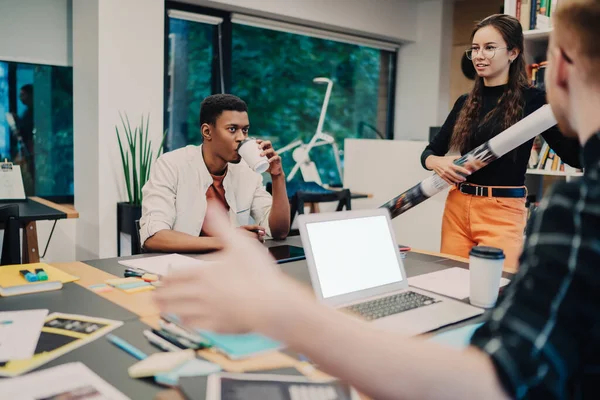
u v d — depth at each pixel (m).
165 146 4.23
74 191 3.97
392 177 4.14
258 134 4.82
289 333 0.53
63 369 0.90
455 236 2.37
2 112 3.72
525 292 0.47
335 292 1.31
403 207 2.46
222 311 0.55
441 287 1.51
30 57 3.77
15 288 1.35
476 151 2.16
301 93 5.06
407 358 0.50
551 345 0.44
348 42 5.31
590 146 0.49
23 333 1.06
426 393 0.48
